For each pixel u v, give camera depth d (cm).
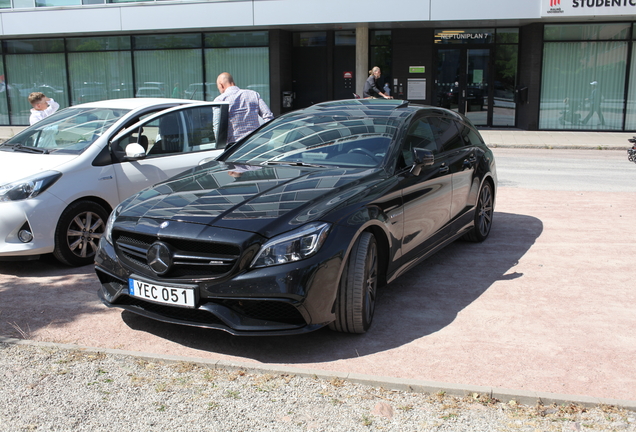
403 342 394
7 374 349
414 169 474
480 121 1986
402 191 453
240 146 547
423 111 554
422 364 362
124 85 2069
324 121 540
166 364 362
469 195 596
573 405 312
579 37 1816
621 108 1839
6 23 1945
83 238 565
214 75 2002
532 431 290
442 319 433
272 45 1933
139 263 390
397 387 331
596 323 423
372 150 481
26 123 2161
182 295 363
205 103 715
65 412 309
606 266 555
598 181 1037
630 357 370
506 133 1828
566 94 1861
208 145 697
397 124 508
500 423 297
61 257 547
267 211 379
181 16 1847
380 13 1747
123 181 590
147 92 2058
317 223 371
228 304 362
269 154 512
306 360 369
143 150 586
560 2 1664
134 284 382
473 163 601
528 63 1859
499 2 1695
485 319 432
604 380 340
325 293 367
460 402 317
